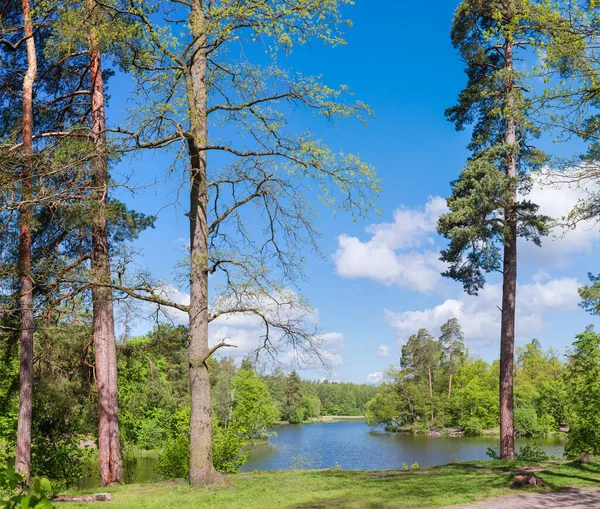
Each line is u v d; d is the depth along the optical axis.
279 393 90.44
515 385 73.88
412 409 76.06
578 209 10.81
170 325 15.12
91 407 19.17
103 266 15.24
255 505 9.98
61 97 17.81
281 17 13.06
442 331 83.81
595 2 8.82
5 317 16.25
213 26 12.70
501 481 12.62
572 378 24.06
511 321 20.66
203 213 14.15
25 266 13.95
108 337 17.06
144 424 39.88
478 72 21.97
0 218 14.23
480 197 20.09
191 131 13.29
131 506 10.38
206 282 13.94
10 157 11.72
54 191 12.51
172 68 13.82
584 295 17.59
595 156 10.52
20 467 13.59
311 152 13.35
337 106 13.83
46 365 17.77
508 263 20.88
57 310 16.31
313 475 14.25
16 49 17.22
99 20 13.54
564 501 10.27
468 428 65.75
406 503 10.00
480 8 20.06
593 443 21.36
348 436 65.19
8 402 19.89
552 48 9.37
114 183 14.86
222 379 40.56
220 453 17.47
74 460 20.88
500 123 21.47
